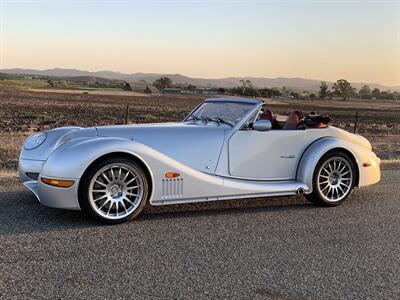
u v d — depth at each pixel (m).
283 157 6.07
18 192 6.30
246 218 5.52
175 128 5.64
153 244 4.48
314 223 5.41
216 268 3.94
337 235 4.99
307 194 6.17
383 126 33.19
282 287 3.61
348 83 147.25
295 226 5.27
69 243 4.41
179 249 4.37
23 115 28.27
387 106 98.56
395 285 3.73
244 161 5.85
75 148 4.92
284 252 4.40
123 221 5.06
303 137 6.17
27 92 82.50
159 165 5.14
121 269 3.84
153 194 5.18
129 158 5.02
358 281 3.79
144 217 5.38
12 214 5.27
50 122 23.61
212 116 6.26
